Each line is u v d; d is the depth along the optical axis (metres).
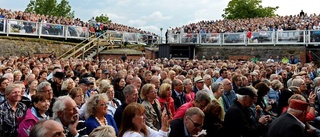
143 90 5.59
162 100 6.11
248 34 24.62
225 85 6.79
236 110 4.90
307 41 22.70
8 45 21.88
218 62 16.50
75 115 4.15
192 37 26.50
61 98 4.23
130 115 3.93
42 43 23.78
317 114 7.28
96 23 30.50
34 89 6.67
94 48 27.00
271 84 7.86
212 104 5.07
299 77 8.67
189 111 4.20
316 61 22.91
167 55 26.06
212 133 4.99
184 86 7.34
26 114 4.50
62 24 25.83
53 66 11.12
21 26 23.00
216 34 25.78
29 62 12.65
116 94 7.12
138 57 26.38
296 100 4.20
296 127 3.94
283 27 24.53
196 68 12.43
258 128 4.96
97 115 4.60
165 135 4.27
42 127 2.99
